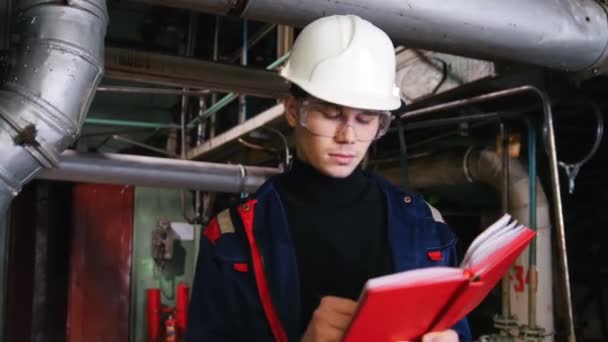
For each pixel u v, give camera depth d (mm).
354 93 805
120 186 4223
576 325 2973
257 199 923
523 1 1422
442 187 3529
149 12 3953
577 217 3025
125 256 4164
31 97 1056
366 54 839
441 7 1325
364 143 836
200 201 4562
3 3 1220
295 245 889
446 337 675
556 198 1774
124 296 4125
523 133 2506
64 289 4266
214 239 938
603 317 2939
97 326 4023
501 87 2105
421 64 2303
